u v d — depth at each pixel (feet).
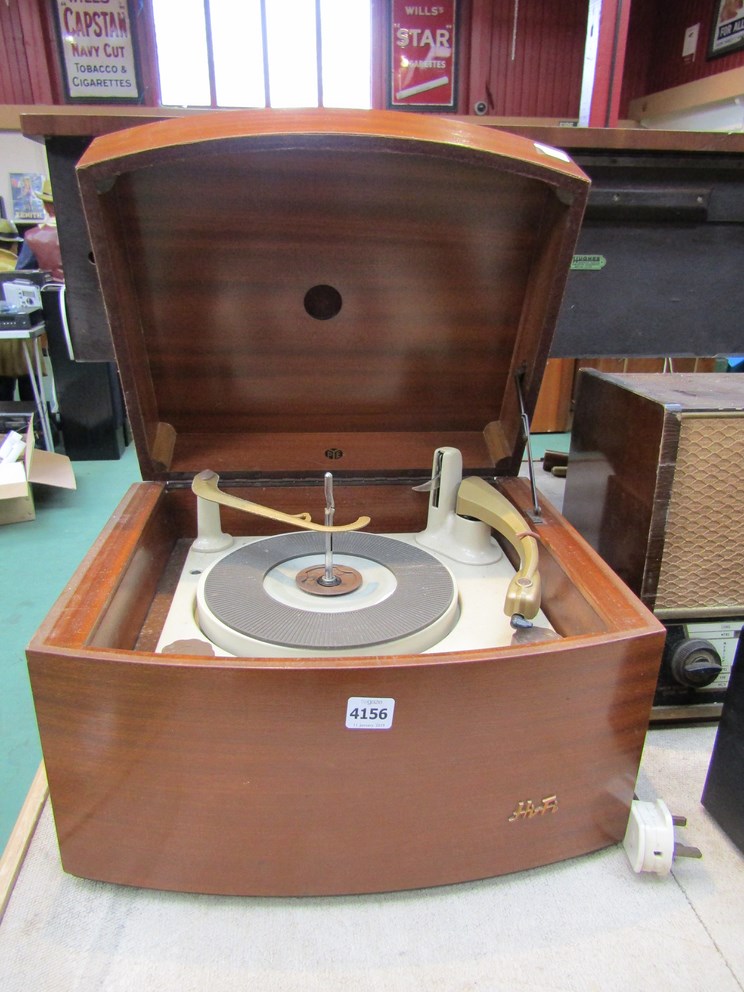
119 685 1.99
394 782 2.13
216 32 17.44
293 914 2.28
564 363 10.87
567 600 2.74
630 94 19.39
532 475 3.31
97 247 2.67
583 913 2.32
